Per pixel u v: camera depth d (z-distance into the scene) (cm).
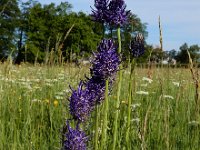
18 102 677
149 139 519
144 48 446
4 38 5616
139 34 439
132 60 447
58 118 593
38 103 675
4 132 538
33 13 6159
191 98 678
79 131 325
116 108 427
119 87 427
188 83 745
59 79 877
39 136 564
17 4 5797
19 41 5944
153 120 572
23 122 578
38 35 5744
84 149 324
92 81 356
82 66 641
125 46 440
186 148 518
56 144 514
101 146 388
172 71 877
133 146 487
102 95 361
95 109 374
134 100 665
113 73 358
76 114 336
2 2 5556
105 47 359
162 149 494
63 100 624
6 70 714
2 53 5541
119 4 398
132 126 523
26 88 803
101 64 355
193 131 548
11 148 490
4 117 598
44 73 851
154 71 762
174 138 522
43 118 624
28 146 495
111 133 521
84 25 4962
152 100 680
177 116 616
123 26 409
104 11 397
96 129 372
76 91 338
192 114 618
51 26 5841
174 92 719
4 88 713
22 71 970
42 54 5112
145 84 798
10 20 5719
